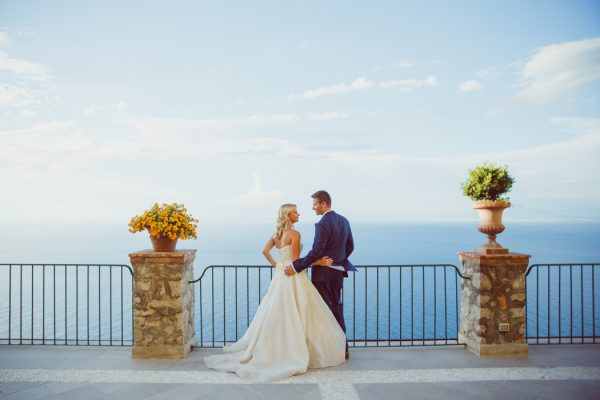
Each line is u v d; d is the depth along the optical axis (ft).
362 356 14.89
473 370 13.44
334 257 14.32
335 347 13.88
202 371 13.33
